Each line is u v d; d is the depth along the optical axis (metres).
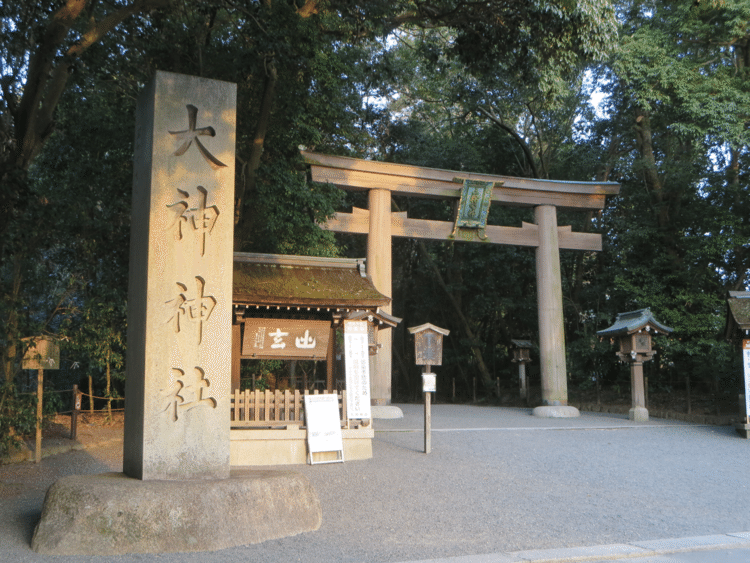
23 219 8.77
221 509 5.12
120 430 14.34
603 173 24.48
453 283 27.53
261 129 13.56
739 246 18.84
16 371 9.84
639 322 16.20
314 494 5.94
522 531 5.68
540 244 18.80
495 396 27.81
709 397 18.92
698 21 17.86
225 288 5.99
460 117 24.64
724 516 6.36
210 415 5.75
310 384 18.34
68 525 4.94
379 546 5.11
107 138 13.18
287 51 9.67
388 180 17.66
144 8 8.84
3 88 8.25
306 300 9.89
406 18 11.20
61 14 7.88
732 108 16.97
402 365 32.31
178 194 5.89
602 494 7.42
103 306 13.56
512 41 10.84
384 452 10.60
